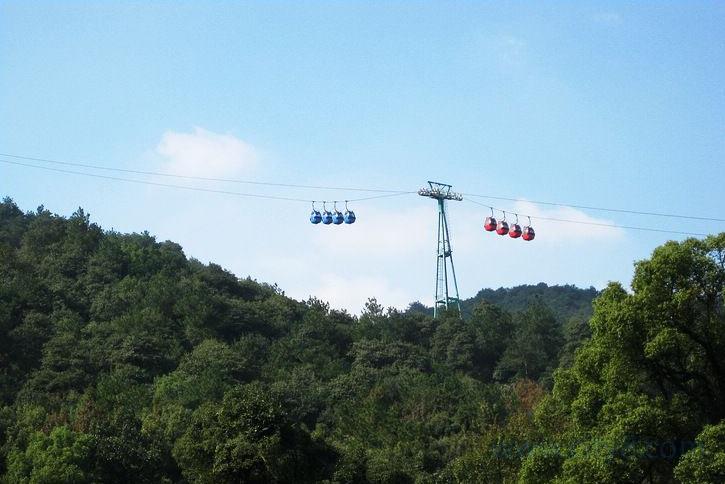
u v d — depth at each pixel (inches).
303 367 3897.6
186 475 2235.5
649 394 1727.4
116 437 2760.8
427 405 3408.0
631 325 1638.8
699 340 1646.2
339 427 3245.6
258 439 1940.2
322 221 2171.5
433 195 3376.0
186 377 3535.9
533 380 4232.3
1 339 3599.9
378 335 4416.8
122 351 3668.8
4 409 3021.7
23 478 2583.7
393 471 2479.1
